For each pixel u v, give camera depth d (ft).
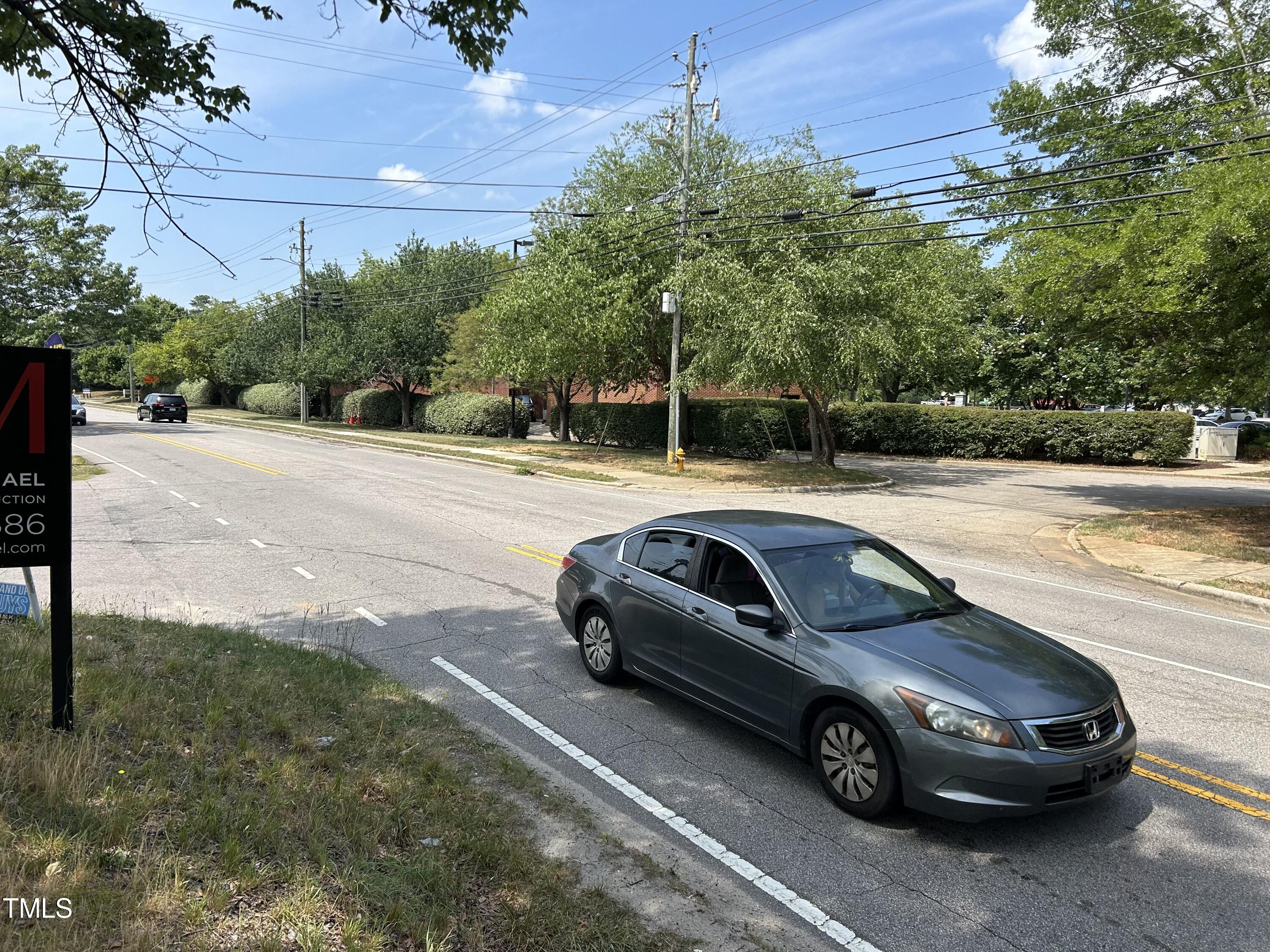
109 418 177.68
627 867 12.96
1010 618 30.63
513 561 37.42
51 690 15.67
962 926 11.91
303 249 152.15
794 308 65.31
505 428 130.62
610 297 87.81
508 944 10.43
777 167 75.77
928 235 85.35
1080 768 13.82
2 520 13.87
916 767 13.98
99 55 19.39
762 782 16.39
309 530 44.70
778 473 78.38
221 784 13.39
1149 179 81.51
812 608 16.92
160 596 29.84
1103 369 115.24
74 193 115.85
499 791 15.05
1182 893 12.84
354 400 165.07
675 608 19.03
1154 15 81.30
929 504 63.67
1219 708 21.13
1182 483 80.53
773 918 11.96
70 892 9.80
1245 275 42.86
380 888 10.98
